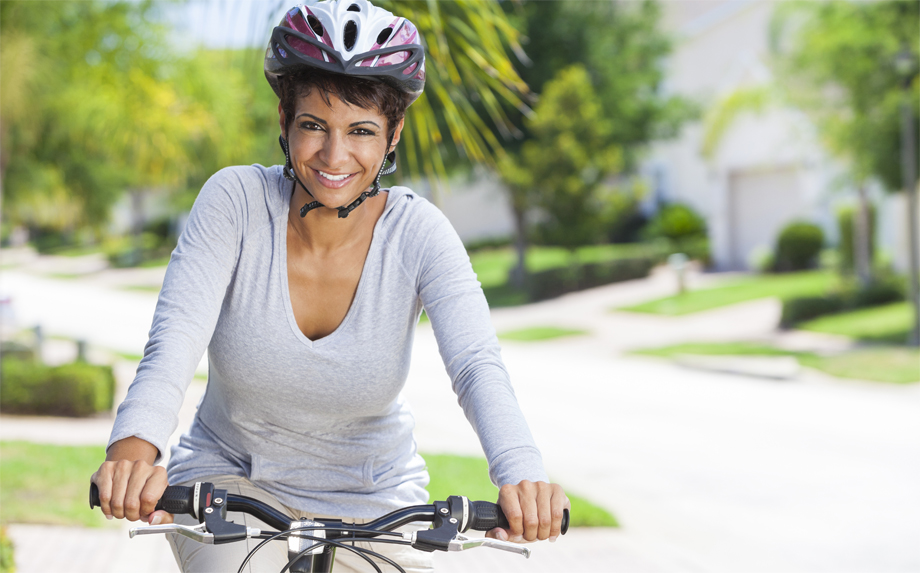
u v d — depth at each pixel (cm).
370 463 208
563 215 2278
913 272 1430
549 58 2409
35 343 1269
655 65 2655
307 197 190
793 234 2286
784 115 2275
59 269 4103
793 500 654
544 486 155
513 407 172
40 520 535
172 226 4619
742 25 2630
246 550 176
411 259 195
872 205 1889
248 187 194
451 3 391
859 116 1545
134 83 953
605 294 2358
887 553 536
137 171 1176
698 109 2558
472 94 461
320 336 196
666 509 627
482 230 3291
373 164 179
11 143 1121
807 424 952
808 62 1580
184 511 152
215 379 202
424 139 420
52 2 922
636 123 2497
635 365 1459
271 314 191
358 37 171
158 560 473
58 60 962
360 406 197
